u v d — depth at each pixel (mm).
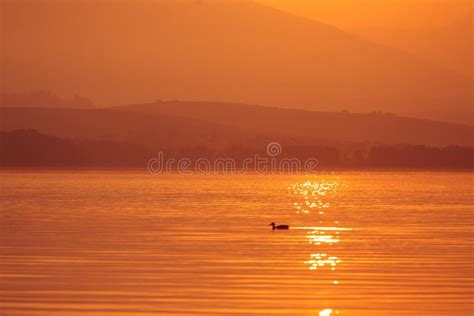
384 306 64312
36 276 76625
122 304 64812
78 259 87375
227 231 117625
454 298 67188
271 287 71438
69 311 62688
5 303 65312
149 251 94062
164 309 63219
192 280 74562
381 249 96375
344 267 82312
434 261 86500
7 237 108438
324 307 63844
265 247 98188
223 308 63469
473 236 111500
